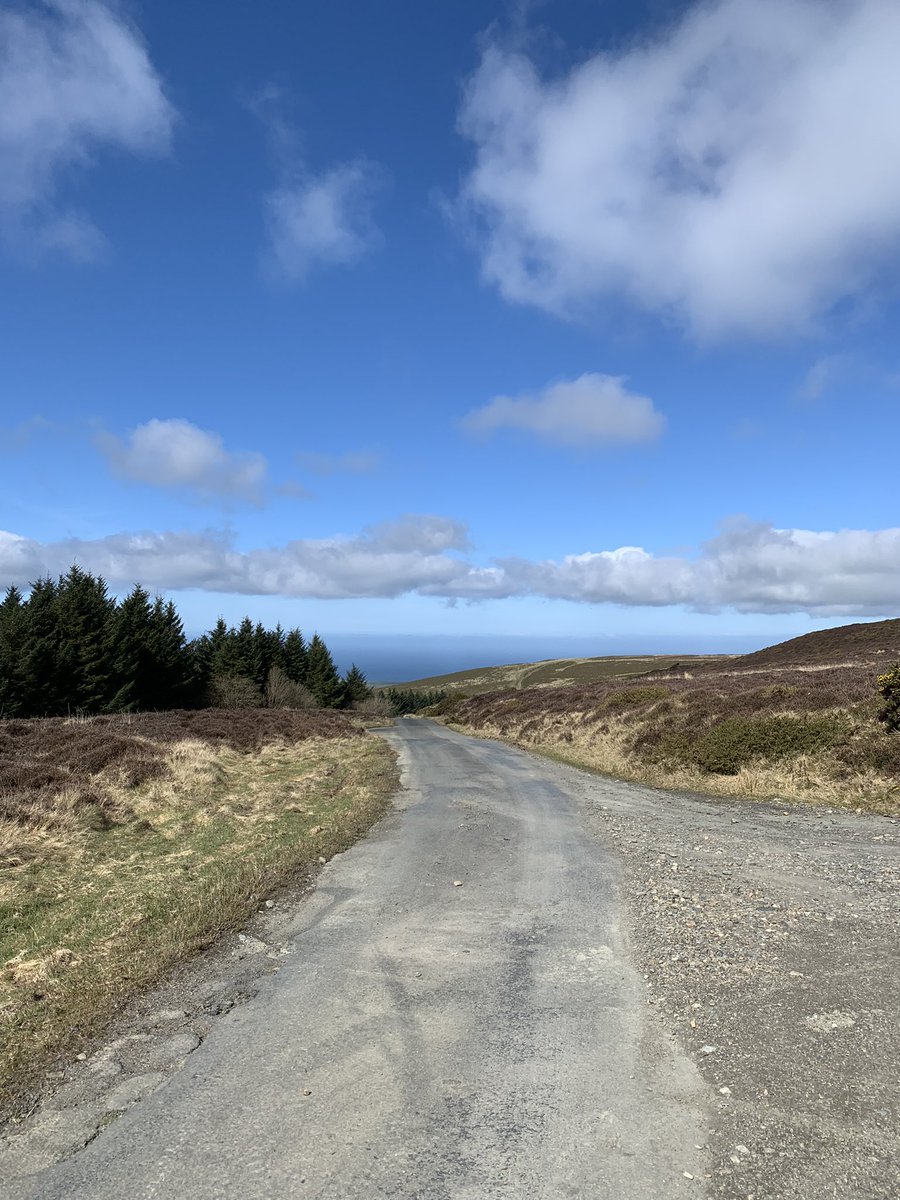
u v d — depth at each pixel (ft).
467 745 99.86
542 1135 11.20
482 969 18.62
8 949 20.58
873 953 18.53
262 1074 13.28
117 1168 10.54
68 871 29.66
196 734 74.23
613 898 25.03
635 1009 15.98
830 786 45.80
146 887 26.68
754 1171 10.16
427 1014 15.88
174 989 17.47
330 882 27.73
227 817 41.06
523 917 23.08
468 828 38.81
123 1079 13.20
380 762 73.10
